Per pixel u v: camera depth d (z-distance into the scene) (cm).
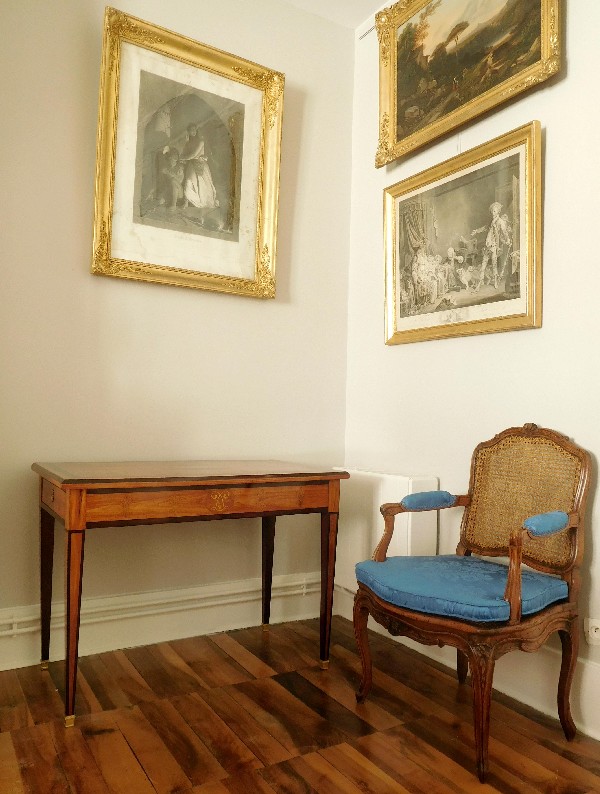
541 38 257
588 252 240
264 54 348
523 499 246
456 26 302
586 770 197
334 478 272
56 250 283
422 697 247
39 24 282
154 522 231
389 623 219
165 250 309
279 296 350
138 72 301
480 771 188
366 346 361
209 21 329
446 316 304
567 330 247
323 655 275
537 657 246
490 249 280
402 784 186
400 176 342
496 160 278
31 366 277
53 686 250
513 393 270
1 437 270
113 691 246
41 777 185
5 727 215
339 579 339
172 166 311
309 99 365
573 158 248
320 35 370
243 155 332
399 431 334
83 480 215
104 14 293
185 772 189
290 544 349
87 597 289
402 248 332
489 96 280
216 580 324
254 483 254
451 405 302
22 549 274
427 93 317
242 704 236
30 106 279
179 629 310
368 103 371
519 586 196
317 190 367
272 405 346
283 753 201
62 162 286
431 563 239
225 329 330
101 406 294
